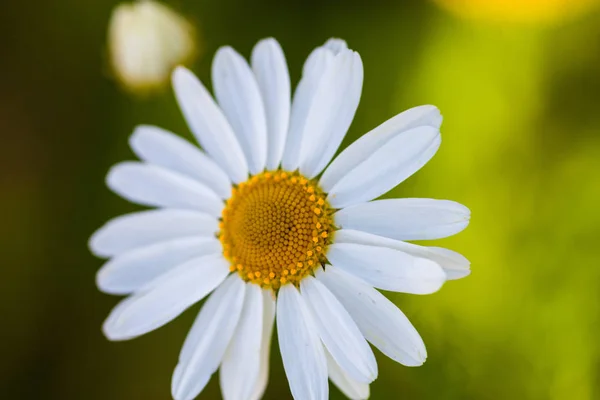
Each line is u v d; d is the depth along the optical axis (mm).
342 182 188
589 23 217
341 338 185
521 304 213
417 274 181
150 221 198
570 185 215
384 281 183
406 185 218
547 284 213
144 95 223
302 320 188
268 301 192
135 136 200
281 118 193
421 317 213
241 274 192
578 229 214
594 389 210
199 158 197
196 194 198
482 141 219
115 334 193
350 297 186
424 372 213
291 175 192
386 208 185
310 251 189
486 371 213
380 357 214
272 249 190
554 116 218
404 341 183
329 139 189
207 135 197
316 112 189
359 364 183
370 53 223
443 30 221
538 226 215
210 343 191
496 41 220
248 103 194
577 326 211
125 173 200
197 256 196
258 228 190
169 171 198
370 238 185
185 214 197
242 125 195
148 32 216
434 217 183
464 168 218
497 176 218
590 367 210
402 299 213
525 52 219
